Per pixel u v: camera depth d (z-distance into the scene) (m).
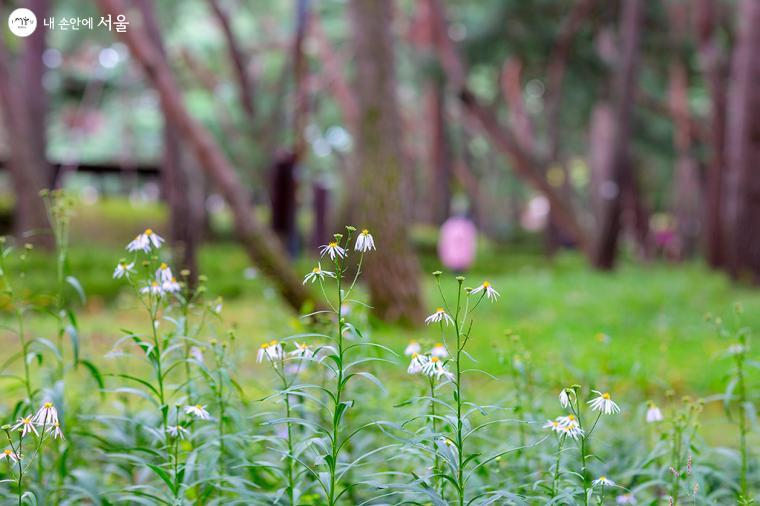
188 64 24.34
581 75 20.27
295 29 12.39
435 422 2.86
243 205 8.18
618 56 18.69
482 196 32.12
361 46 8.80
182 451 2.99
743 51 14.16
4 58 13.49
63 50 23.20
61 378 3.18
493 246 26.56
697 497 2.93
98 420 3.44
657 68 22.06
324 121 26.47
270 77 25.12
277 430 3.29
